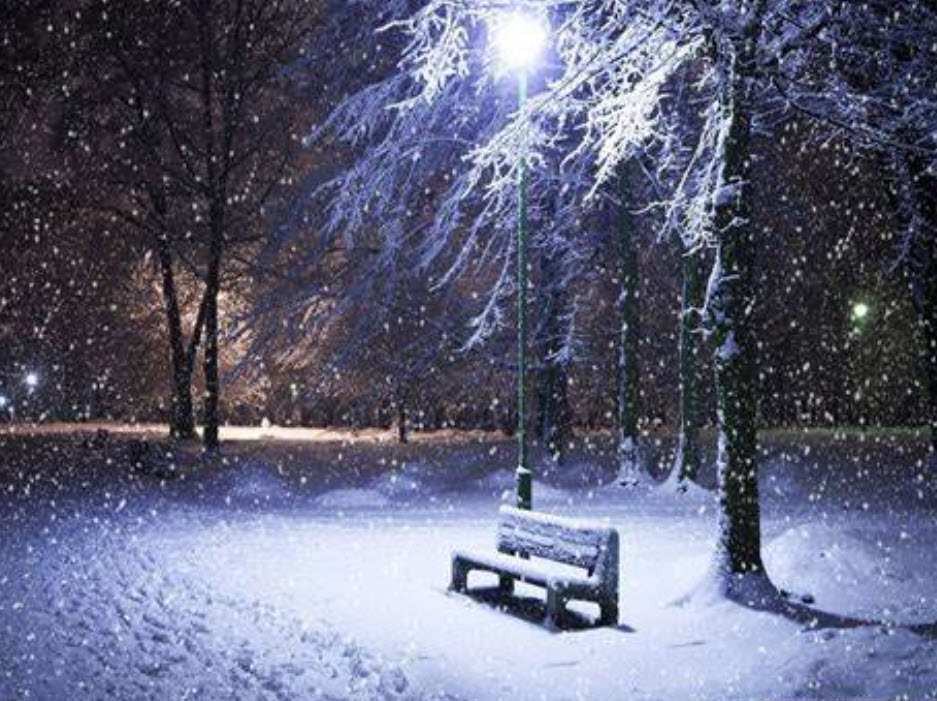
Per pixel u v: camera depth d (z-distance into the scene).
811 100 11.12
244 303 39.28
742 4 9.91
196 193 31.69
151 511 17.77
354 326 27.84
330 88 24.81
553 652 8.38
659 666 7.96
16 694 7.26
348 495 20.06
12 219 32.31
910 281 21.91
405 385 28.95
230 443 32.91
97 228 36.12
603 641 8.66
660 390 37.78
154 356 45.59
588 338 27.03
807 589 10.15
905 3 11.69
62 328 45.88
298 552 13.38
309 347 31.09
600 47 10.39
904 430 35.31
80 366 48.72
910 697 6.80
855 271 33.88
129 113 31.44
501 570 9.99
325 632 8.95
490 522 16.72
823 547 11.11
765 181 24.80
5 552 12.97
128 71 30.41
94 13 30.05
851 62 11.94
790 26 10.30
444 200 22.48
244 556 13.02
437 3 11.20
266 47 30.58
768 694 7.16
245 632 8.98
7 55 29.80
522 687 7.49
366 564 12.44
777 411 40.00
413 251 25.59
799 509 17.17
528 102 10.70
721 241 10.16
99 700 7.14
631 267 22.27
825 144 12.54
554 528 9.96
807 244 31.67
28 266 40.59
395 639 8.73
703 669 7.85
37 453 29.27
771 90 12.45
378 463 26.36
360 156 24.81
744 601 9.48
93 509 17.73
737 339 10.03
